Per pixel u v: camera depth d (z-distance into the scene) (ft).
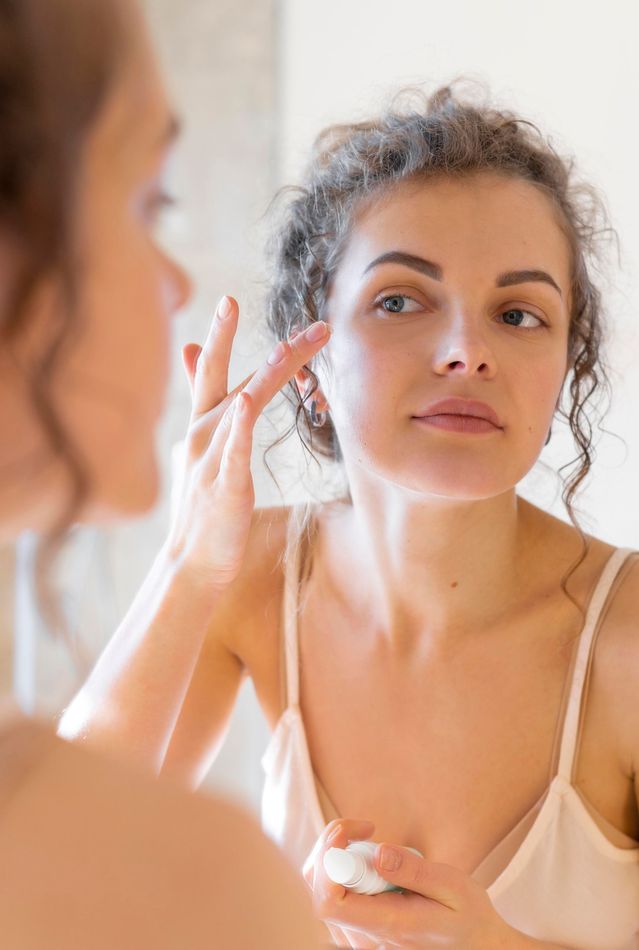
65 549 1.30
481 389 2.60
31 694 4.50
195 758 3.41
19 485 1.18
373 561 3.04
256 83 6.94
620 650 2.94
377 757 3.11
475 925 2.46
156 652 2.73
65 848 1.14
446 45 5.84
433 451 2.61
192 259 6.93
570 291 2.98
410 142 2.86
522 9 5.54
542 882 2.92
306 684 3.24
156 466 1.36
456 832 3.00
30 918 1.10
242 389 2.75
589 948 2.91
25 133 1.09
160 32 6.95
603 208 3.45
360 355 2.72
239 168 6.95
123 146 1.20
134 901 1.11
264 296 3.61
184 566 2.71
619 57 5.28
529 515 3.16
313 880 2.52
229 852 1.16
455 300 2.69
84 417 1.21
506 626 3.04
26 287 1.11
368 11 6.13
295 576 3.30
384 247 2.76
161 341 1.31
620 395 5.06
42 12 1.10
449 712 3.06
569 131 5.44
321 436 3.36
